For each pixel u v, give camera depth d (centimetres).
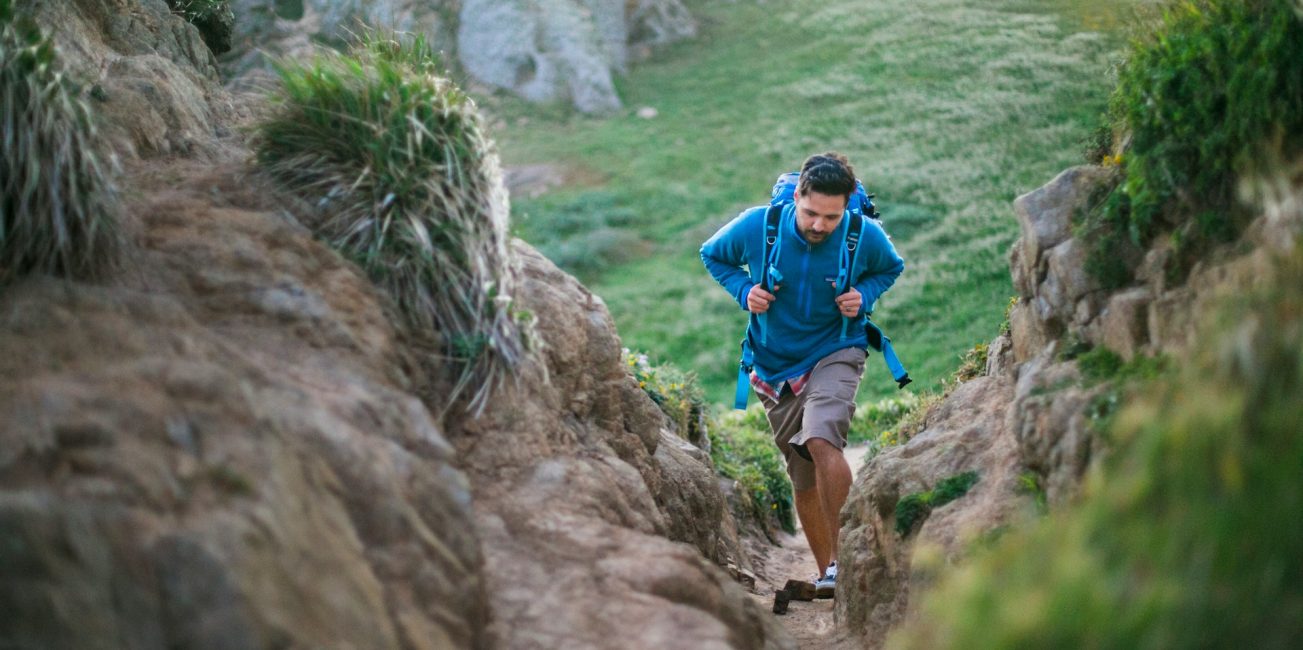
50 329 278
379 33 462
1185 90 353
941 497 405
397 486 287
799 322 548
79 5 495
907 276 2262
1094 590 214
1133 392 319
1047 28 3500
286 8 2992
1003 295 2128
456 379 373
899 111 3141
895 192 2670
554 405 410
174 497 233
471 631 285
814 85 3388
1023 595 221
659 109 3438
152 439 244
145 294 307
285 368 312
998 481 381
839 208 512
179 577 219
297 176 398
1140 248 366
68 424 238
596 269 2584
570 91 3472
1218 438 231
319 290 348
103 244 322
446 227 383
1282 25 322
